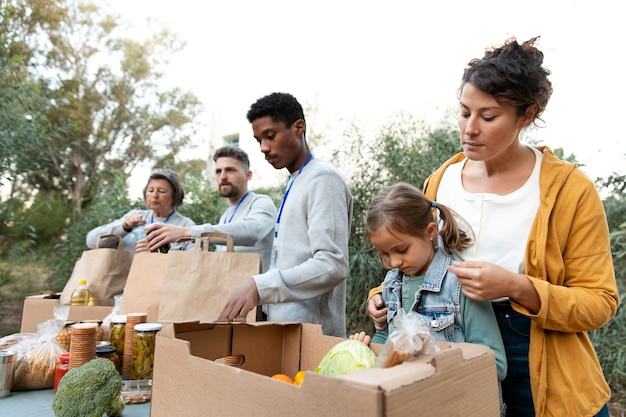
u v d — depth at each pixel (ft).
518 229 3.37
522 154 3.59
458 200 3.81
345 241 4.79
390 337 2.10
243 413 1.95
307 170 5.17
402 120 12.77
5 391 3.52
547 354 3.17
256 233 6.75
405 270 3.49
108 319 4.65
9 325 14.84
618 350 8.00
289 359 3.32
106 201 15.81
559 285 3.23
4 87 12.16
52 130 18.25
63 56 25.71
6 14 12.92
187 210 15.40
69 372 3.17
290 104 5.16
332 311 5.01
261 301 4.16
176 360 2.37
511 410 3.44
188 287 4.62
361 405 1.54
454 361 1.89
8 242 17.90
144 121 29.04
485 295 2.94
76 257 15.51
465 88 3.26
